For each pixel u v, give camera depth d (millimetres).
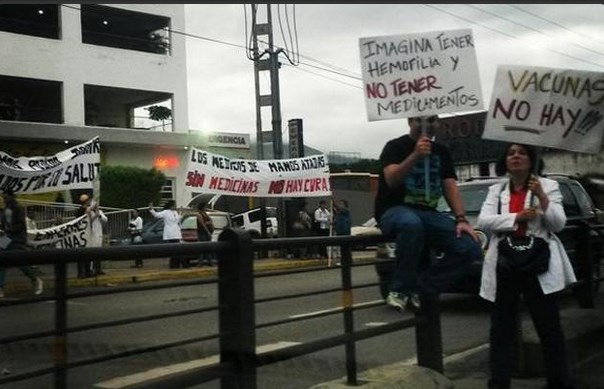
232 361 4176
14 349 6270
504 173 5328
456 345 7758
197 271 13641
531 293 5031
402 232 4711
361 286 5219
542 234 5051
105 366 5793
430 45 4648
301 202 22547
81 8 27359
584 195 11438
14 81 27141
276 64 23172
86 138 26734
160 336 6961
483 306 10508
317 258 18734
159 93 30625
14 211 12578
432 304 5406
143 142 28375
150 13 29172
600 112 4992
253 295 4250
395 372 5254
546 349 5078
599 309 7480
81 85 27906
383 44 4680
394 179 4719
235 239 4172
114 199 24906
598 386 5551
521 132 4980
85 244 15391
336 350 7059
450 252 5020
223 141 31234
